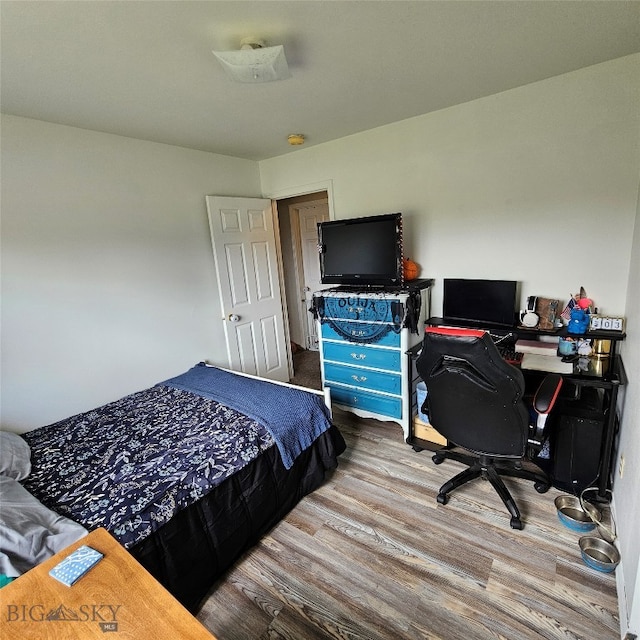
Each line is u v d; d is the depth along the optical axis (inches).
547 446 83.7
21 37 53.4
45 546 47.3
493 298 92.7
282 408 83.7
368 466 93.9
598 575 60.4
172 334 116.7
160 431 77.6
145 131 98.2
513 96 86.6
